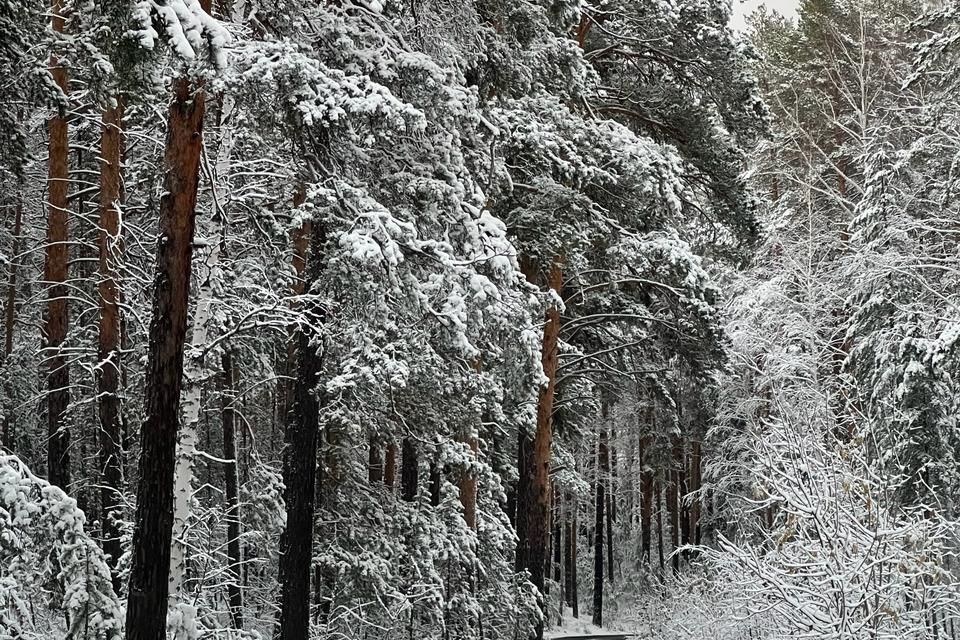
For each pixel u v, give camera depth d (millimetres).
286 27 10672
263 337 15578
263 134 9406
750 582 10414
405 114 9023
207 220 12820
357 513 16578
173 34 7582
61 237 15859
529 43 15781
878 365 18172
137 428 16578
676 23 17766
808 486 10250
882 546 9781
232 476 18172
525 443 20094
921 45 18672
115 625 8328
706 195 20359
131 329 16203
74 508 8383
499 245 10703
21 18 12859
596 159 16000
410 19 11953
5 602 7617
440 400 14523
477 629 17406
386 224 9570
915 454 15891
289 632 12188
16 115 14336
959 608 9922
